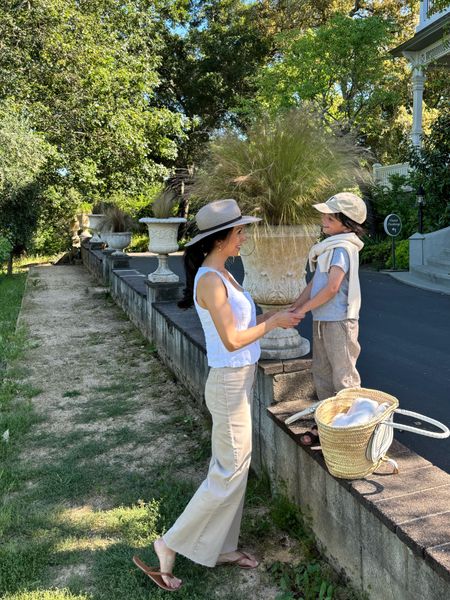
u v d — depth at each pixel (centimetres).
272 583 236
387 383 458
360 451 207
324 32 1664
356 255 235
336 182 283
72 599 228
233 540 246
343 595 220
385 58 1728
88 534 279
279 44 2141
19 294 1188
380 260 1409
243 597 228
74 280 1421
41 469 351
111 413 453
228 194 283
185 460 362
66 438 405
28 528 284
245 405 227
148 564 248
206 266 225
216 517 231
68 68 1427
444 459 314
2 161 1302
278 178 278
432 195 1352
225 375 223
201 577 241
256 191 282
